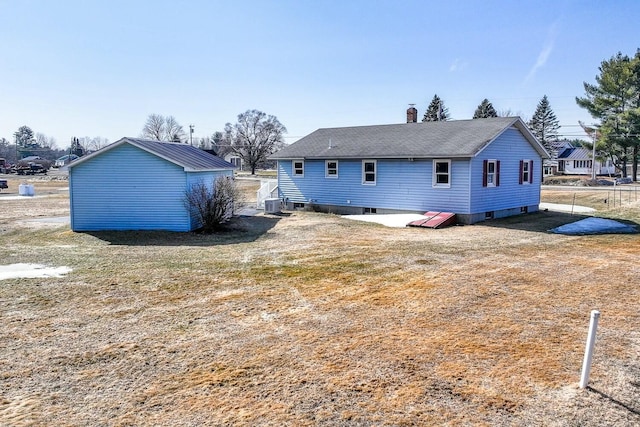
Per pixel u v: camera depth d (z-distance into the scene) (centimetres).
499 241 1419
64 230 1780
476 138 1964
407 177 2064
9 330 666
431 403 464
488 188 1997
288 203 2552
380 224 1831
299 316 723
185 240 1550
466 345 605
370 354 579
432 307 761
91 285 909
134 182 1747
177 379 516
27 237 1652
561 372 530
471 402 466
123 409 455
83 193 1769
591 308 757
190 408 455
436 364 550
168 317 721
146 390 493
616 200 2759
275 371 534
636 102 4603
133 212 1759
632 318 708
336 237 1520
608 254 1205
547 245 1344
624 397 476
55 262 1143
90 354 584
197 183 1819
